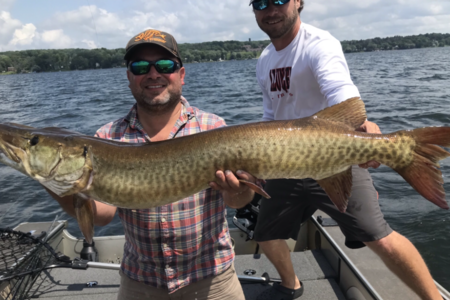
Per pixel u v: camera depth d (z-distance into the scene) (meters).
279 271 1.35
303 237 1.79
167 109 0.99
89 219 0.95
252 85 10.73
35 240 1.33
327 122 0.98
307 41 1.32
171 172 0.93
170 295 0.95
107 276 1.47
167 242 0.92
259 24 1.39
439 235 2.02
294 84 1.38
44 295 1.35
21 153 0.96
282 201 1.33
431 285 1.14
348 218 1.23
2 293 1.16
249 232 1.73
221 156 0.92
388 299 1.12
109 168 0.94
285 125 0.96
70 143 0.95
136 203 0.94
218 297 0.98
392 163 0.98
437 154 0.94
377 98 6.10
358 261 1.31
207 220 0.95
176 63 0.96
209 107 6.39
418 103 5.32
